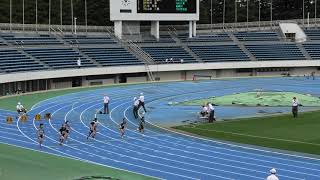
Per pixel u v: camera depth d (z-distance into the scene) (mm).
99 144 44438
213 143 44531
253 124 53188
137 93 79938
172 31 112188
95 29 107125
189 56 103938
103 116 59094
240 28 119188
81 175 34781
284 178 33875
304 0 148500
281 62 106750
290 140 45156
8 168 36594
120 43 102500
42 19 122375
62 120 56125
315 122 53781
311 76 104500
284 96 74375
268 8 150875
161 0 102938
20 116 56312
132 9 101625
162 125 53312
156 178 34188
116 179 33812
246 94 77188
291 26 116562
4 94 77312
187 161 38656
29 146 43594
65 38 99250
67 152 41562
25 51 88375
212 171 35844
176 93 80000
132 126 52938
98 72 91500
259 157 39562
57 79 88250
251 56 107250
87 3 129625
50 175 34812
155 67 98438
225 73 106312
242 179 33875
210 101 70812
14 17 118750
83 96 76250
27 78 80312
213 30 117938
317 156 39625
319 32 116438
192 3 105750
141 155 40594
